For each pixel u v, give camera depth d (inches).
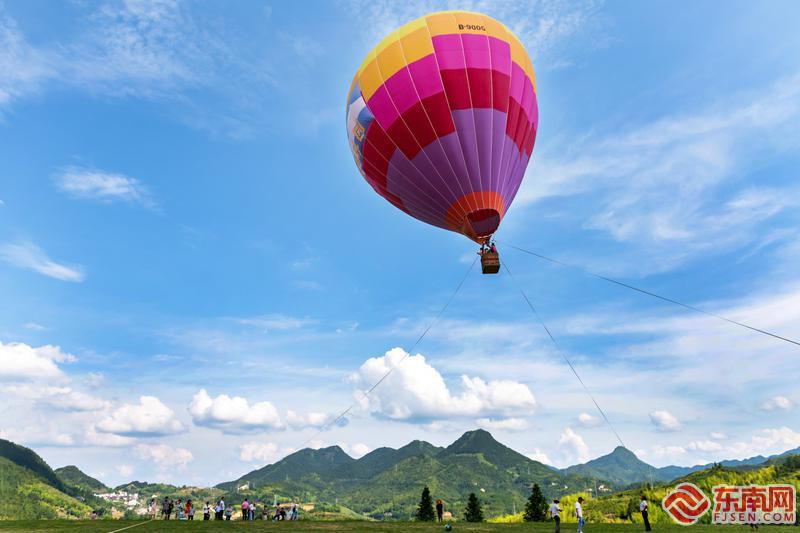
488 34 1457.9
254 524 1453.0
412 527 1386.6
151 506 1849.2
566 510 3029.0
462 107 1387.8
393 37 1477.6
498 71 1425.9
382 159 1496.1
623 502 2847.0
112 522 1503.4
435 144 1402.6
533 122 1530.5
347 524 1478.8
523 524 1526.8
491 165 1421.0
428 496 4517.7
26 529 1253.1
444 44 1422.2
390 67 1437.0
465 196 1435.8
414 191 1505.9
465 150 1400.1
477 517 4229.8
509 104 1432.1
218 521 1581.0
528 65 1529.3
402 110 1411.2
